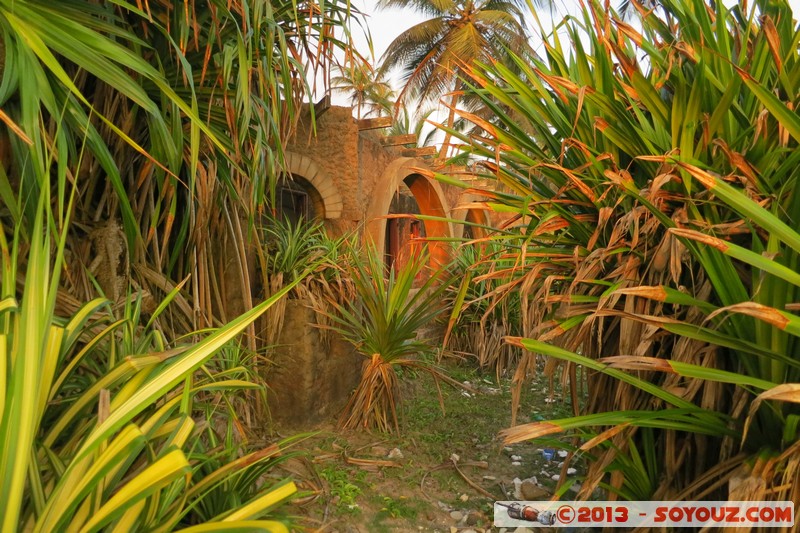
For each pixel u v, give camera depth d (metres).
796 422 1.21
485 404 4.27
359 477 2.74
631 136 1.54
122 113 2.08
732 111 1.39
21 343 0.88
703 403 1.45
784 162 1.34
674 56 1.56
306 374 3.38
